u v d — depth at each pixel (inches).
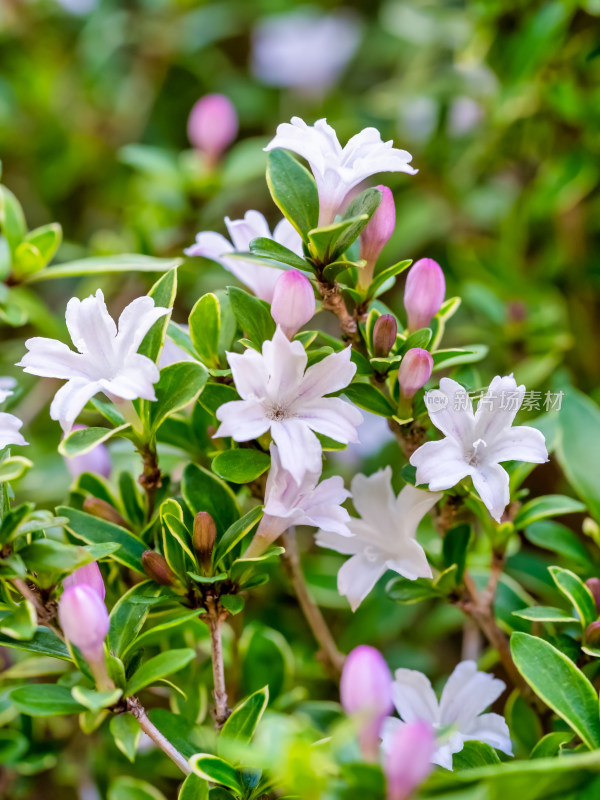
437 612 9.0
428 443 7.0
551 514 7.6
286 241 7.4
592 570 7.9
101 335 7.0
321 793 6.6
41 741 8.0
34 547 6.9
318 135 7.1
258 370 6.9
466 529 7.5
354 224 7.0
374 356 7.3
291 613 8.7
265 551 7.1
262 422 6.9
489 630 7.6
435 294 7.3
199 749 7.3
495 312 9.2
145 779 8.3
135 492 7.7
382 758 6.8
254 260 7.2
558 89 9.3
